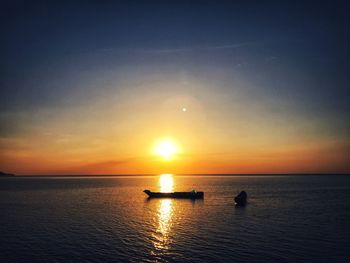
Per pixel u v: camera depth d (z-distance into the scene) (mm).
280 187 196000
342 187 193375
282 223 61125
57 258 38438
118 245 44062
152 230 54562
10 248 42969
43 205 94938
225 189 177000
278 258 37875
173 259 37656
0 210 82688
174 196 120312
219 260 37188
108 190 177000
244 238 47875
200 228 56281
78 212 78688
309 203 98062
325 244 44156
